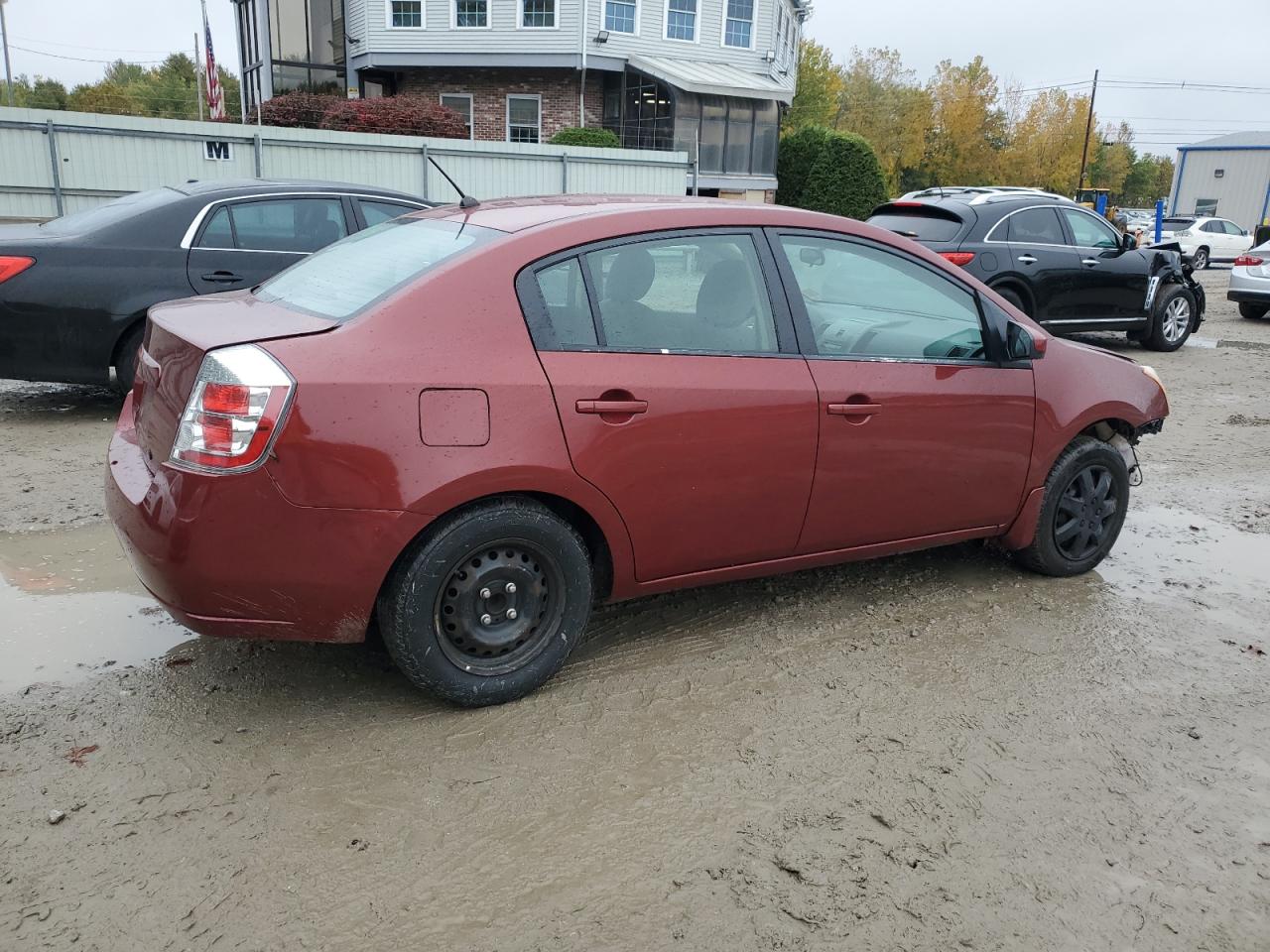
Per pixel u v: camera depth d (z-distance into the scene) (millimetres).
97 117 15555
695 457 3328
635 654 3689
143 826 2602
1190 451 7281
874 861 2578
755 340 3500
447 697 3160
